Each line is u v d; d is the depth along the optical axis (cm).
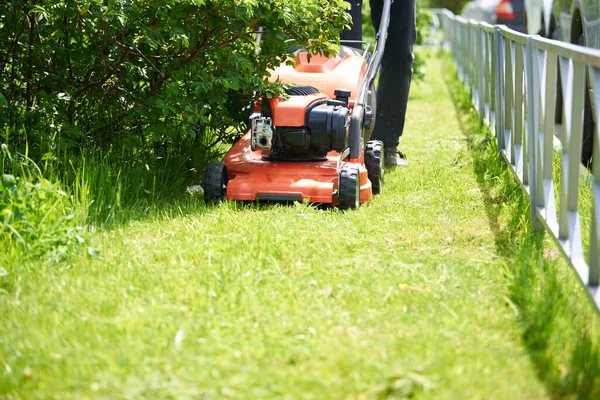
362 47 1002
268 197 780
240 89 873
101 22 755
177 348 469
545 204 663
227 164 825
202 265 607
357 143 809
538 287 554
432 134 1293
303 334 494
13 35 796
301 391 424
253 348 471
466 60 1712
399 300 545
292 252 636
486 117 1252
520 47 820
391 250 656
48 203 642
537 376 442
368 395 420
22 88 816
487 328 506
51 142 748
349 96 843
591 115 958
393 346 473
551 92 644
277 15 796
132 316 508
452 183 912
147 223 715
